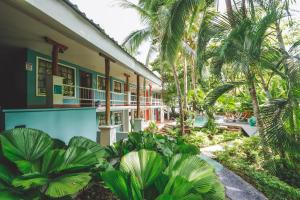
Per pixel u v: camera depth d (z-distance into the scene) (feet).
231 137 46.16
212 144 40.68
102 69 39.22
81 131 21.17
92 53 25.82
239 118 75.72
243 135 53.88
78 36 14.73
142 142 20.36
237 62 20.92
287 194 18.08
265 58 22.74
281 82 28.58
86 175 9.92
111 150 17.95
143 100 65.62
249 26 20.58
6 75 24.35
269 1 22.61
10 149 10.11
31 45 22.40
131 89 68.08
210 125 50.62
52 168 10.60
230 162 25.85
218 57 23.86
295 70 20.26
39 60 25.76
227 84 26.81
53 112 16.51
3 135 10.48
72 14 13.50
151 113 81.61
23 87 23.86
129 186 9.56
